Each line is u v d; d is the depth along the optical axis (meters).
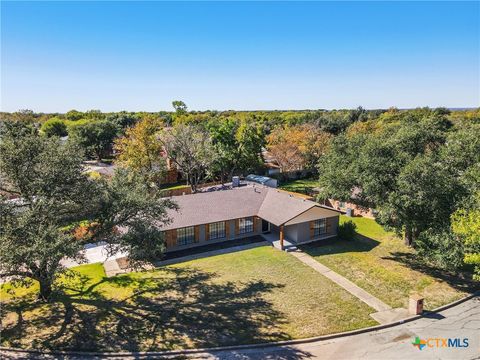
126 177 23.03
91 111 128.62
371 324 18.36
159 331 17.88
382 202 24.95
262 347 16.61
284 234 33.19
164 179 57.31
